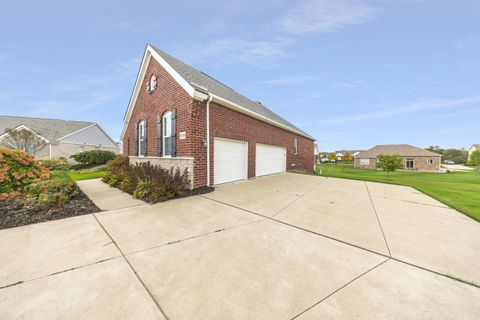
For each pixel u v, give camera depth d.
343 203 5.76
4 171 5.58
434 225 4.05
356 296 1.99
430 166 31.30
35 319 1.71
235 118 8.83
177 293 2.03
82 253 2.82
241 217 4.42
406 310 1.82
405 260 2.70
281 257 2.75
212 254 2.82
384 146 38.19
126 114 11.41
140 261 2.62
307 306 1.86
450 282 2.23
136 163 9.66
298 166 17.22
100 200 5.79
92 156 17.66
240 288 2.11
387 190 7.95
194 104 6.87
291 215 4.61
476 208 5.24
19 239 3.25
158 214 4.57
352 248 3.04
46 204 4.61
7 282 2.17
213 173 7.70
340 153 75.75
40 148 16.56
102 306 1.85
